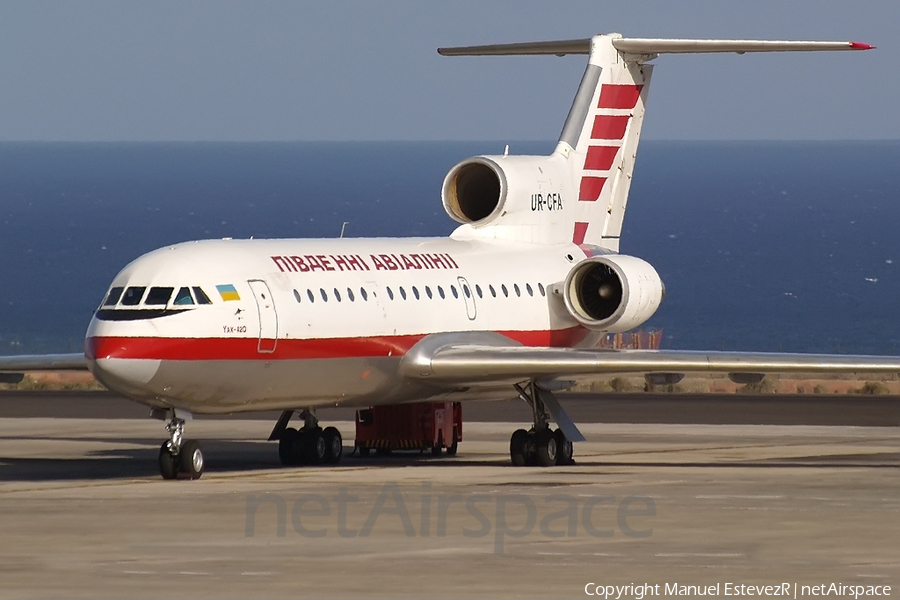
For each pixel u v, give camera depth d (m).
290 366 89.75
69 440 118.62
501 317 104.81
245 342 86.62
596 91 114.56
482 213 111.94
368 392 96.62
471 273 104.25
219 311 85.62
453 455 109.38
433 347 98.19
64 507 70.44
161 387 83.75
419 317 98.31
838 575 52.97
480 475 86.50
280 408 93.31
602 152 115.56
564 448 99.50
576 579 52.06
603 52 114.50
